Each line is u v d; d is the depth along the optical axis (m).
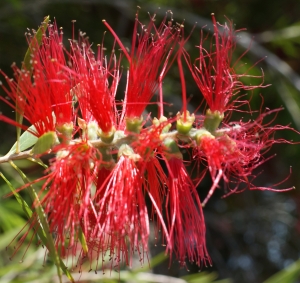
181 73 0.18
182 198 0.19
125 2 0.51
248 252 0.67
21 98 0.18
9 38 0.49
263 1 0.58
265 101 0.52
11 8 0.47
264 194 0.66
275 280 0.32
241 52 0.52
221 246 0.66
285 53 0.58
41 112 0.18
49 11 0.51
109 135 0.18
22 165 0.38
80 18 0.53
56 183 0.18
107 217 0.17
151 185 0.19
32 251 0.34
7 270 0.30
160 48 0.19
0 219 0.37
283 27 0.55
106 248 0.18
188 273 0.59
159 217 0.18
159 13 0.52
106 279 0.29
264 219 0.67
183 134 0.18
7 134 0.50
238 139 0.19
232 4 0.58
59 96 0.18
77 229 0.17
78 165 0.18
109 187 0.18
